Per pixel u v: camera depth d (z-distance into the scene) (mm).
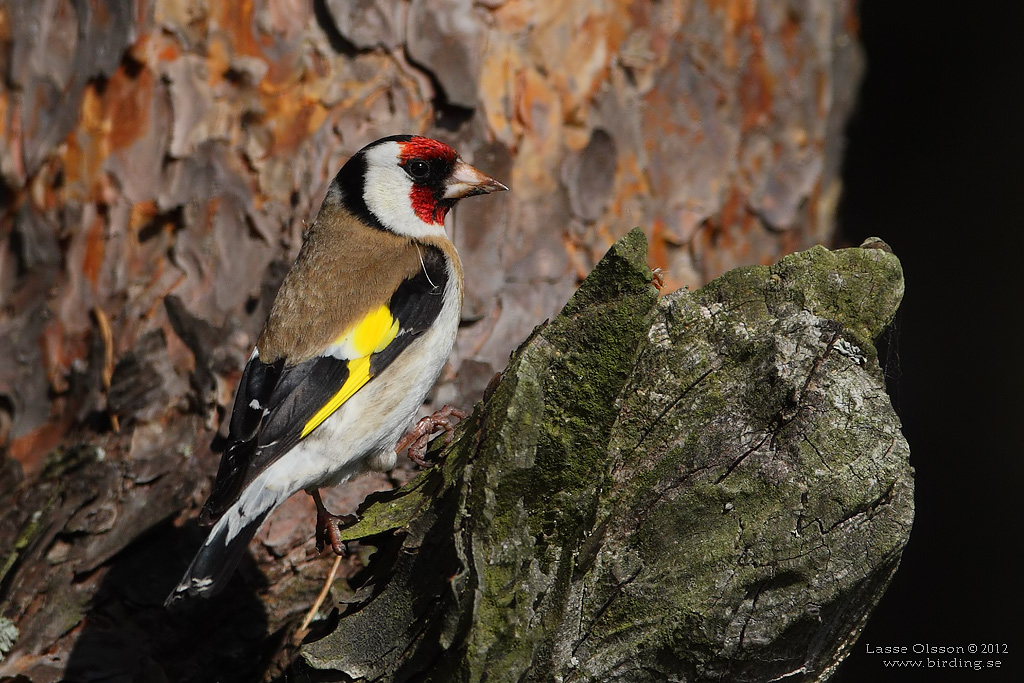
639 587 5000
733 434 5035
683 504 5031
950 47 9445
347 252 7621
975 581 9297
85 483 7387
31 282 7812
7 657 6770
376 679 5000
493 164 8336
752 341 5035
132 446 7531
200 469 7488
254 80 7816
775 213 9227
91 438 7605
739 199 9156
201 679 6848
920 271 9602
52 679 6734
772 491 5004
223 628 7051
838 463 4992
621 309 4766
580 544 4945
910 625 9328
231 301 7836
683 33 8852
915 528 9445
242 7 7777
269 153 7895
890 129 9531
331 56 7953
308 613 7098
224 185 7816
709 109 8977
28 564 7129
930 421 9531
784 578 4941
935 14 9359
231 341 7746
